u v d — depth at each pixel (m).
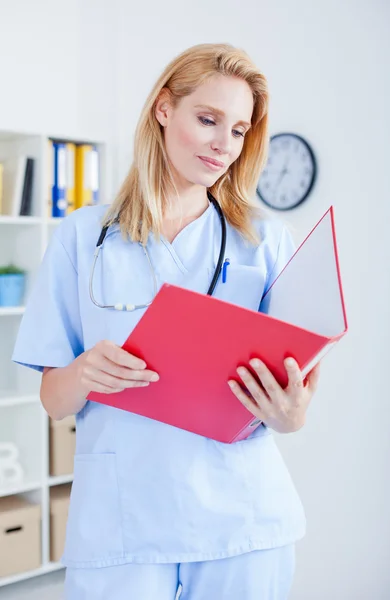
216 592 1.21
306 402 1.10
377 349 2.41
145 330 0.97
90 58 3.14
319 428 2.57
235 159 1.26
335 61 2.52
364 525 2.43
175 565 1.20
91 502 1.20
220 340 0.97
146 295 1.23
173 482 1.18
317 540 2.57
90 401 1.24
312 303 1.11
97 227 1.28
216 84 1.16
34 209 2.84
